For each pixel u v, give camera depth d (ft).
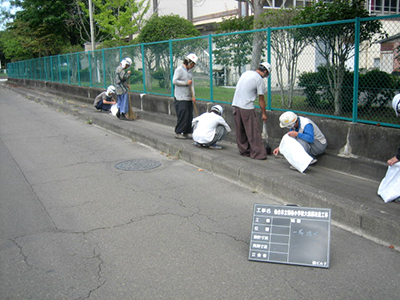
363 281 10.85
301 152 18.85
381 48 18.99
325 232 11.88
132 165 23.17
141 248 12.99
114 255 12.56
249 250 12.26
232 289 10.59
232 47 26.78
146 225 14.80
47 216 15.84
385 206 14.58
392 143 17.40
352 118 19.40
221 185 19.38
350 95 19.90
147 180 20.33
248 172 18.84
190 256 12.42
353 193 16.16
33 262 12.23
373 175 17.90
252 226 12.51
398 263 11.76
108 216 15.72
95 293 10.53
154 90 37.99
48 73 79.77
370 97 18.94
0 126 38.65
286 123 18.95
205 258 12.30
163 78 36.04
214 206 16.62
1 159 25.39
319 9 23.25
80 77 59.98
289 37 22.79
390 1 52.95
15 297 10.41
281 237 12.17
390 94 18.08
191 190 18.70
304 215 12.16
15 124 39.60
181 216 15.61
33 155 26.25
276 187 17.19
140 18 72.64
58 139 31.42
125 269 11.70
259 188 18.21
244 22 46.06
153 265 11.90
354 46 19.02
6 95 79.25
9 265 12.09
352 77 19.76
